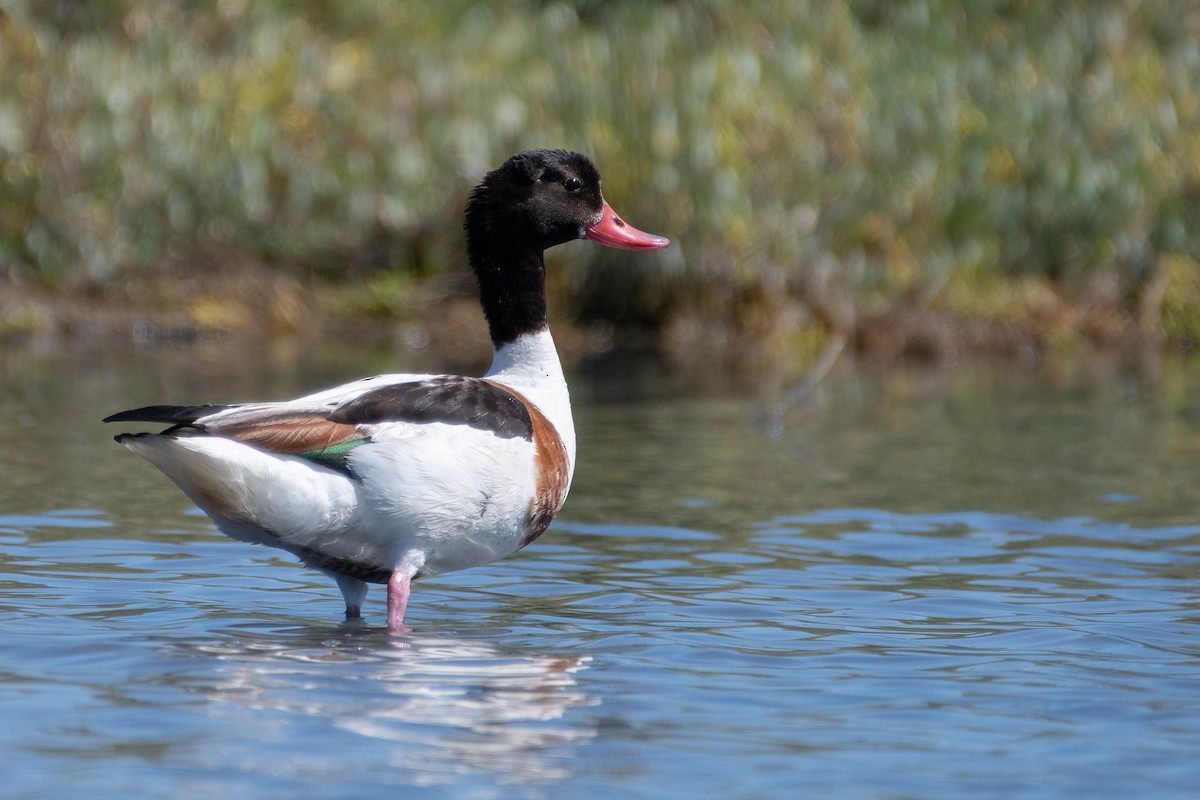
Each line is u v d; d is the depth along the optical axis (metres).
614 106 21.02
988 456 12.91
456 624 7.75
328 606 8.11
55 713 6.05
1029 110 21.61
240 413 7.25
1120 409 15.57
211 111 21.88
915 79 21.66
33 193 21.09
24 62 21.56
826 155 20.80
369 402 7.51
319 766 5.57
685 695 6.55
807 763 5.75
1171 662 7.12
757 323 20.66
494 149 21.69
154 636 7.28
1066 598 8.41
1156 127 21.72
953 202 21.23
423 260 22.12
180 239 21.64
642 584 8.70
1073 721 6.25
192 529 9.86
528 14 27.02
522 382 8.73
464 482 7.57
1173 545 9.77
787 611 8.10
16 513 10.11
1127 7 23.81
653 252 20.69
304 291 21.78
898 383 17.66
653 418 14.90
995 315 20.81
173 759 5.59
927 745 5.95
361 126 22.61
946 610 8.13
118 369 17.31
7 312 20.30
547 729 6.06
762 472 12.18
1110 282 21.47
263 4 25.36
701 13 22.92
